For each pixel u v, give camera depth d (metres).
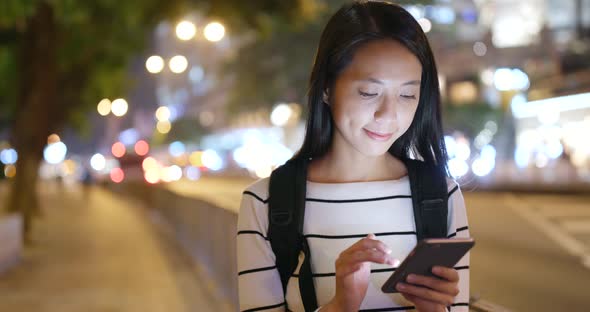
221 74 47.59
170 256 13.96
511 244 12.62
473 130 37.44
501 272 10.08
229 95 47.62
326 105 2.29
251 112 47.41
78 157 79.00
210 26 17.50
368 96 2.09
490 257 11.34
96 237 18.22
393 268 2.18
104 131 72.88
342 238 2.19
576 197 21.19
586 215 16.44
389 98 2.10
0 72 23.56
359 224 2.20
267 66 42.41
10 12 13.17
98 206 32.62
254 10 15.55
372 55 2.09
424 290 1.89
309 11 15.91
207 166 63.84
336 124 2.19
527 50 36.25
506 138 37.88
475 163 33.78
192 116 76.38
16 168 16.61
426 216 2.20
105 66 22.59
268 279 2.23
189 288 10.28
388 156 2.33
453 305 2.17
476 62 37.16
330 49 2.17
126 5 16.02
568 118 31.67
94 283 11.05
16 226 13.70
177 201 16.97
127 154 42.78
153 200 24.38
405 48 2.11
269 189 2.25
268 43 41.44
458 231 2.26
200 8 15.85
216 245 9.53
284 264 2.24
